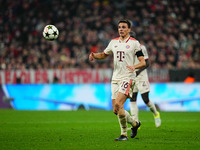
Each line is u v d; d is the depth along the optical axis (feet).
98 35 278.46
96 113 177.37
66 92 207.92
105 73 206.49
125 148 74.84
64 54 253.65
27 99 210.59
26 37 286.46
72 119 146.92
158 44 262.67
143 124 128.57
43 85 209.87
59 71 209.36
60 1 306.14
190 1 309.83
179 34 279.28
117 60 85.46
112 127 118.01
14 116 159.53
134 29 279.90
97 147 76.18
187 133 102.12
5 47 270.05
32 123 130.93
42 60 247.29
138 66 82.28
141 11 297.94
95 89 206.18
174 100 202.08
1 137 92.94
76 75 208.13
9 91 212.02
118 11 296.71
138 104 200.64
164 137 93.35
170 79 204.13
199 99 200.44
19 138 90.99
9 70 215.92
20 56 257.75
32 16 298.56
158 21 290.15
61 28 282.15
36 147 76.74
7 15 299.99
